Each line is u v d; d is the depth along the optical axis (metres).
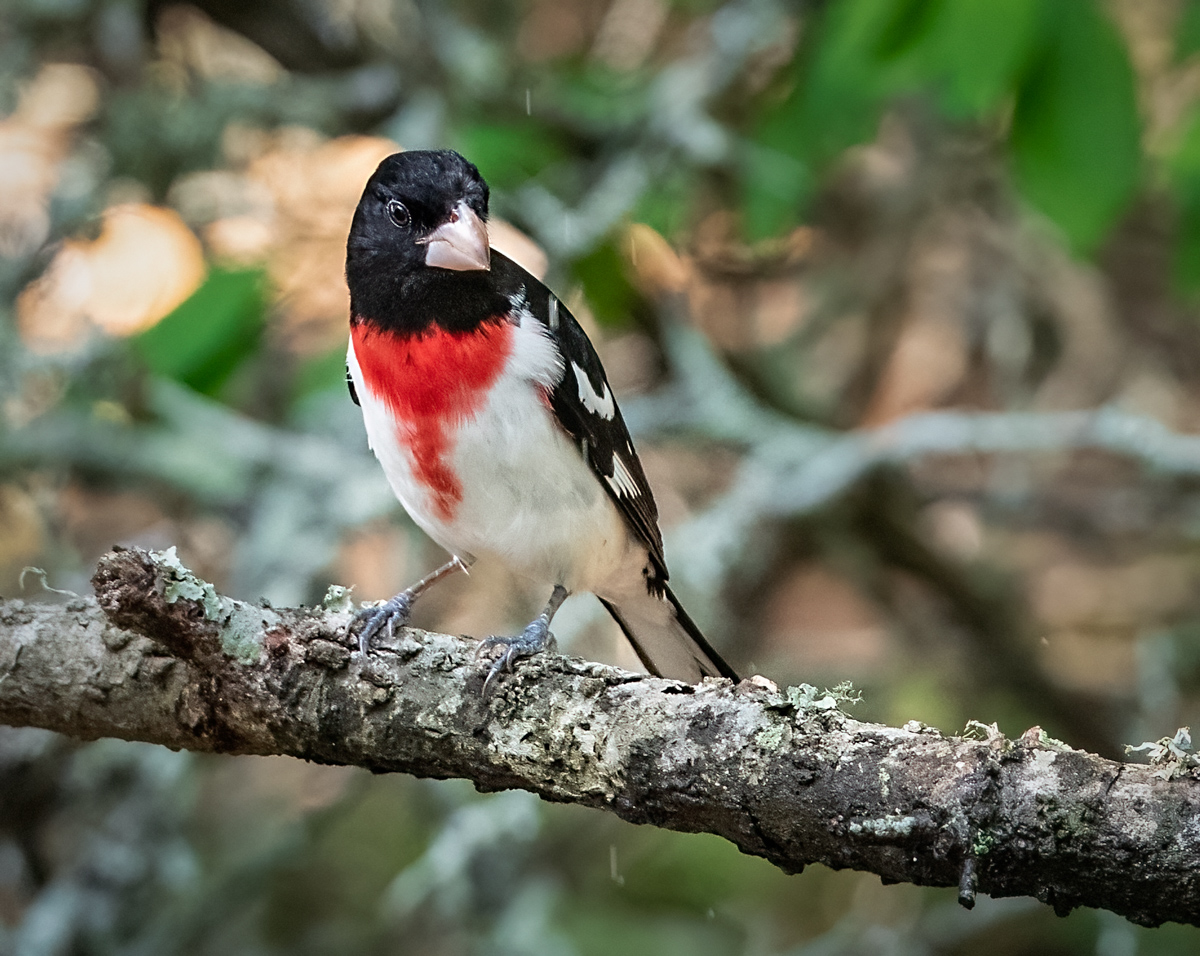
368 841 11.03
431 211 6.05
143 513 11.38
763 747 4.32
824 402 11.50
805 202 9.57
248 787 11.18
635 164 9.68
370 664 4.91
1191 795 3.84
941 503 11.78
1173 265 8.37
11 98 10.34
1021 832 3.95
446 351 6.02
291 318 10.42
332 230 10.44
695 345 10.02
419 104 10.00
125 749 8.51
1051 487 11.95
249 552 9.05
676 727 4.49
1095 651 11.93
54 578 9.61
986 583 11.05
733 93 11.06
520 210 9.03
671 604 7.03
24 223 11.01
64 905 8.12
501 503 6.25
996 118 10.16
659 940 9.56
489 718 4.77
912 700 11.16
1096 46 7.22
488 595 10.79
